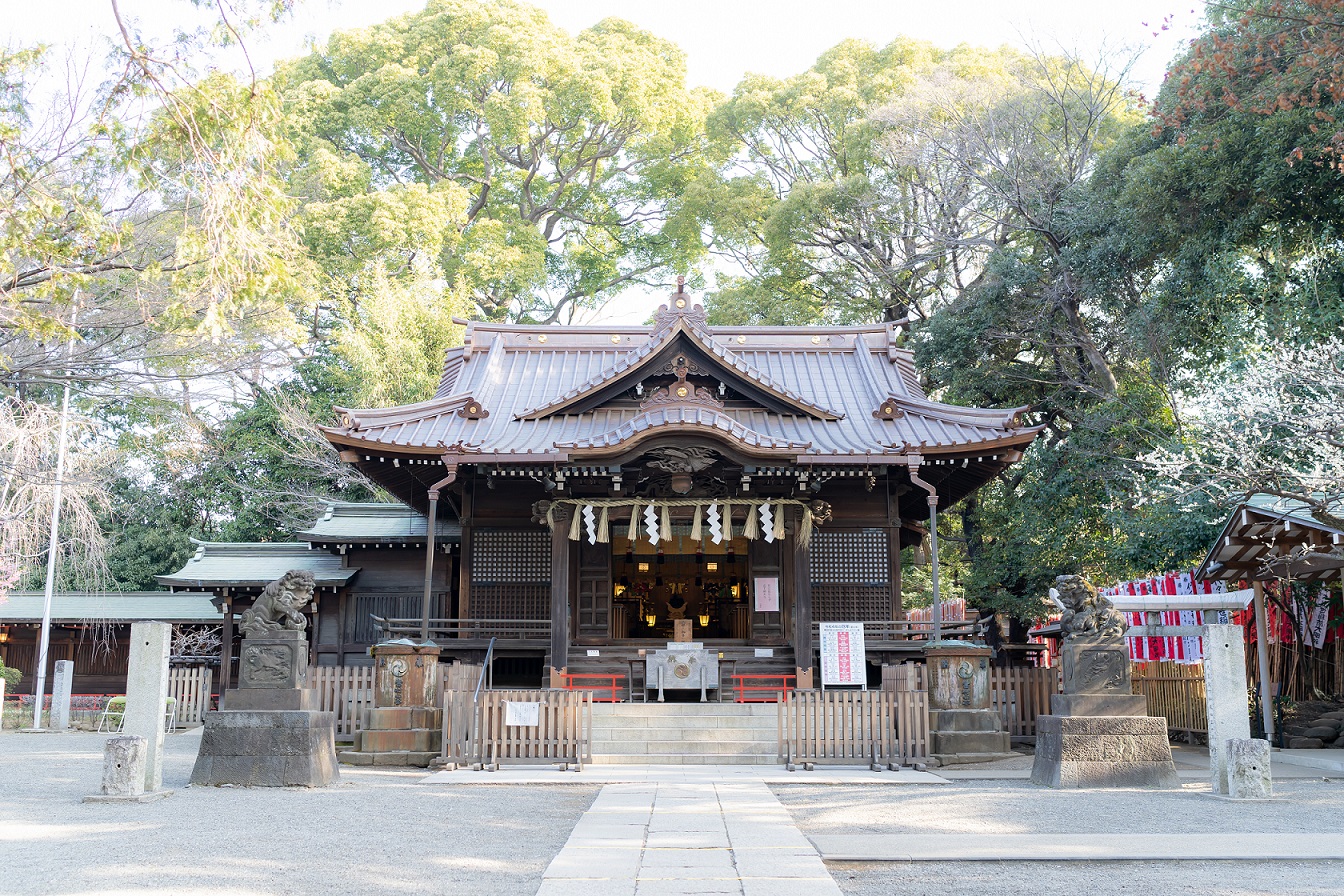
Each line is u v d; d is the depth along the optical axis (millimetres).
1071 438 25547
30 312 11609
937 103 32375
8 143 10727
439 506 26078
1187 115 21641
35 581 32969
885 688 16875
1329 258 19484
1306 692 19609
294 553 27312
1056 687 16844
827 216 35531
